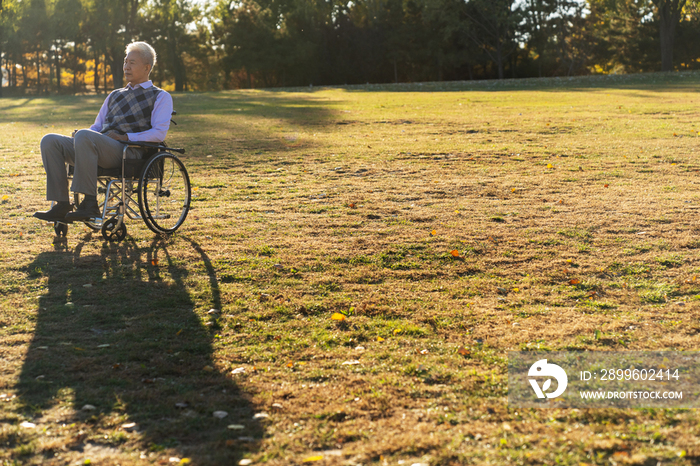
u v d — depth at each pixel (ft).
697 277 13.98
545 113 52.75
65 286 13.19
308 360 9.98
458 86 112.98
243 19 174.29
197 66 192.65
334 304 12.53
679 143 34.88
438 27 166.20
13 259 14.88
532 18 162.71
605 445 7.20
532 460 6.98
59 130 44.50
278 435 7.66
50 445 7.32
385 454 7.18
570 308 12.40
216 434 7.68
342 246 16.65
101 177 16.16
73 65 184.03
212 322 11.44
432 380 9.20
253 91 107.86
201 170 28.73
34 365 9.50
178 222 18.03
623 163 29.50
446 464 6.95
